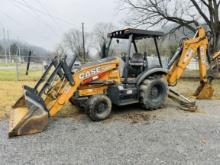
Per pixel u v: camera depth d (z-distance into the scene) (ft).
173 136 14.99
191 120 18.47
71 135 15.21
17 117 16.42
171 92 23.32
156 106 21.50
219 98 27.68
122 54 20.94
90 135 15.23
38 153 12.60
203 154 12.41
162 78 22.07
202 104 24.35
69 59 18.83
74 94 18.78
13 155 12.37
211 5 58.13
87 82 18.33
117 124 17.51
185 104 21.81
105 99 18.47
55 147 13.35
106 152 12.69
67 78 17.31
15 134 14.87
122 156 12.21
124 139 14.52
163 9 64.49
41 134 15.34
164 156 12.19
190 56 24.06
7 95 27.55
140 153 12.54
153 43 22.17
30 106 15.51
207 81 26.76
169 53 68.13
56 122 17.97
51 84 17.57
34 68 72.13
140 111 21.21
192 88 36.01
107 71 19.33
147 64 21.93
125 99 20.12
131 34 20.27
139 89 20.94
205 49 25.44
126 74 20.25
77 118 19.03
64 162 11.62
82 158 12.03
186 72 75.36
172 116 19.65
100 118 18.26
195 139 14.49
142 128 16.57
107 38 22.54
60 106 17.19
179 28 65.05
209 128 16.52
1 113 20.01
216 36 57.41
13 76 50.93
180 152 12.65
